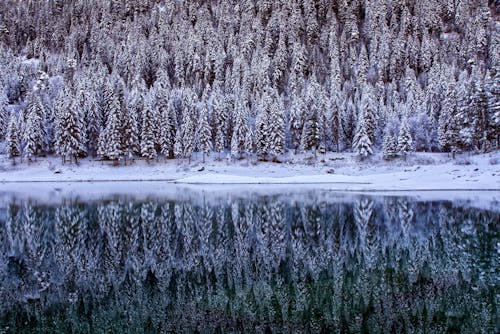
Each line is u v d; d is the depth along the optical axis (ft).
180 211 117.70
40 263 61.87
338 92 295.07
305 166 236.63
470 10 450.71
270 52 412.36
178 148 242.17
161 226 94.27
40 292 47.91
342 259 62.08
